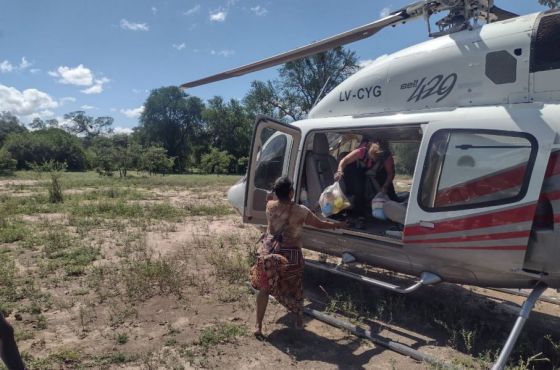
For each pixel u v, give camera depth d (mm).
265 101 50469
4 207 12242
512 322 4824
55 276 6102
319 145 5984
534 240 3664
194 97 77625
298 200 5555
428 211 4160
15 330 4406
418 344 4250
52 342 4191
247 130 73500
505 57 4129
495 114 3971
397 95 4938
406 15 5062
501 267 3818
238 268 6199
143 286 5500
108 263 6754
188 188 22484
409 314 4953
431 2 4750
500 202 3754
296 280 4332
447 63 4516
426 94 4676
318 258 7242
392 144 6336
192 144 77688
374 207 5141
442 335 4453
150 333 4402
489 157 3889
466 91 4383
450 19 4906
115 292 5438
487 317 4949
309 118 6004
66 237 8383
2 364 3477
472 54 4336
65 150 54938
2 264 6527
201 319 4734
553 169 3586
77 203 13422
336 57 46281
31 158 52625
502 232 3738
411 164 6219
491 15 5137
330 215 5168
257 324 4309
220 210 12430
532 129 3713
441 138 4215
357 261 5207
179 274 5949
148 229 9547
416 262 4438
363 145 5703
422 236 4191
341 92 5570
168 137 77125
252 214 5320
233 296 5309
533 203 3578
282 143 5859
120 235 8805
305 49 5691
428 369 3738
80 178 31500
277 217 4289
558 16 3879
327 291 5699
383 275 6352
